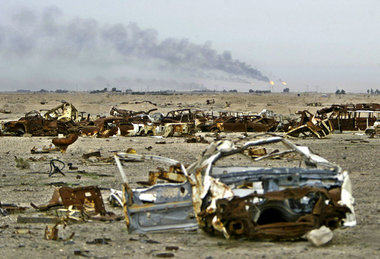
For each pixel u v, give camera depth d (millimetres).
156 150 48750
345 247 13820
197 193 14906
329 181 15180
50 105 183000
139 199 15742
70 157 43469
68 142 46469
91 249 14125
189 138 59594
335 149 49500
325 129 65562
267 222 14828
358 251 13281
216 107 186000
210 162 15508
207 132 80125
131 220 15586
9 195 24875
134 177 31156
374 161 38969
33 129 69000
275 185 14570
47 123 69750
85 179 30391
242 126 78312
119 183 28688
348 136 69938
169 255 13039
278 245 14133
